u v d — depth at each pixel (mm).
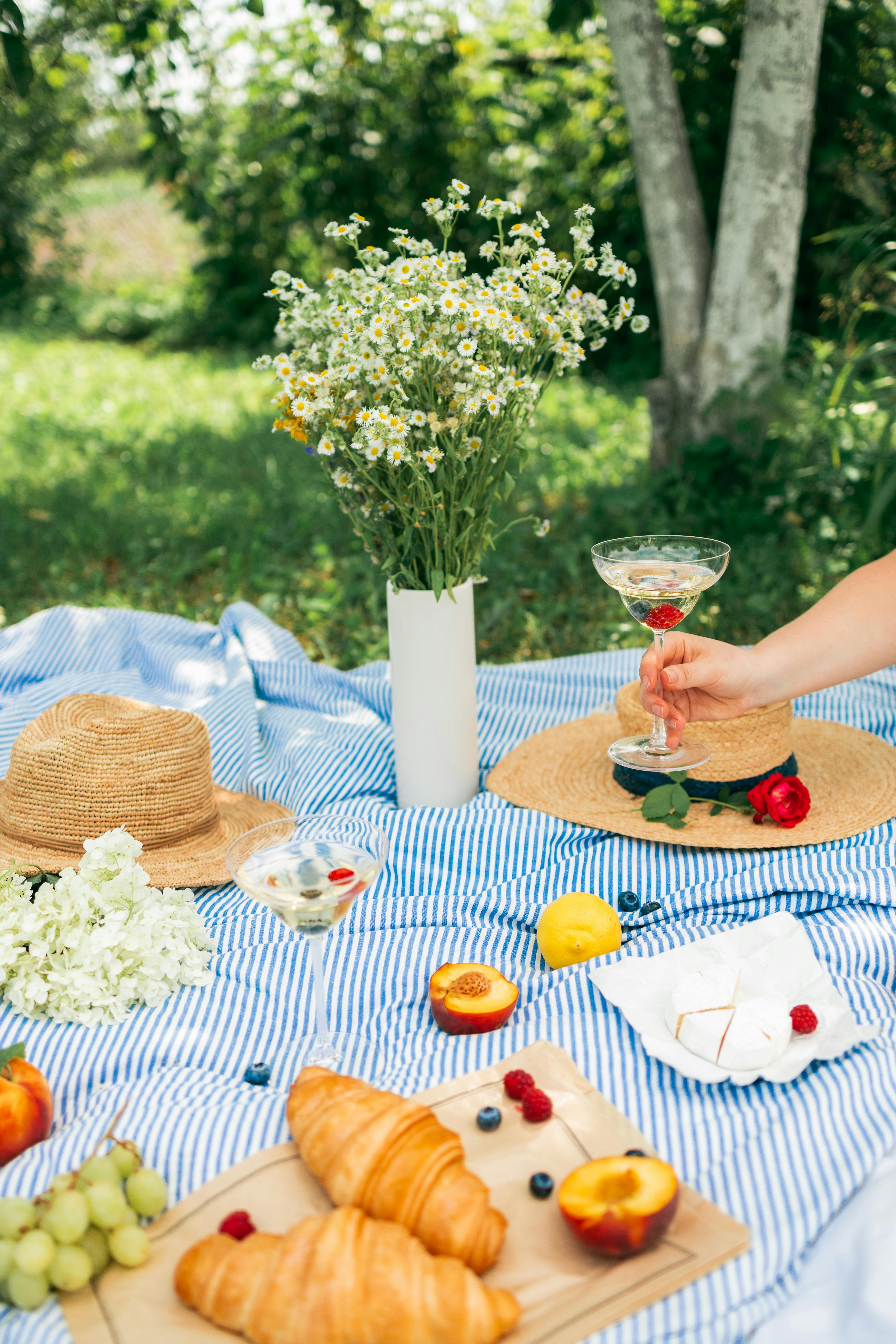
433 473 2484
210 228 14398
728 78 8750
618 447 8094
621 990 1884
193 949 2121
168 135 7973
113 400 11242
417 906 2316
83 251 17891
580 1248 1417
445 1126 1614
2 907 2027
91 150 18391
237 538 6348
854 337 7750
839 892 2232
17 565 6055
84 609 4109
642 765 2449
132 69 6879
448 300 2217
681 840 2381
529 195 12023
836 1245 1490
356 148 11977
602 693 3527
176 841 2496
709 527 5863
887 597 2488
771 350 5824
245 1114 1698
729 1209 1521
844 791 2594
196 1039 1945
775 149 5547
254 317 14633
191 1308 1360
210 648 4012
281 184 13781
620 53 5676
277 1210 1483
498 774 2811
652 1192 1390
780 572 5238
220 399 11156
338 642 5051
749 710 2525
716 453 5898
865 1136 1618
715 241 8617
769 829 2422
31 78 5371
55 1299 1388
